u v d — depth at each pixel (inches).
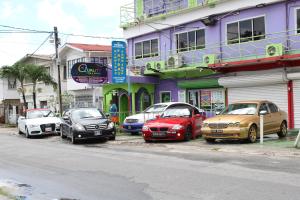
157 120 706.2
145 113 838.5
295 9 805.9
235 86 905.5
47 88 1611.7
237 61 846.5
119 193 309.9
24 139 890.1
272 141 635.5
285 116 707.4
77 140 735.1
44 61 1626.5
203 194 292.5
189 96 1024.9
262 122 600.4
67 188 337.1
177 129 671.1
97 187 334.6
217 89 958.4
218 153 516.1
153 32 1111.6
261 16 860.0
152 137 686.5
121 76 985.5
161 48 1089.4
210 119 636.1
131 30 1178.0
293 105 807.1
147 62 1074.1
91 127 729.0
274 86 838.5
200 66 917.8
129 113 985.5
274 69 828.0
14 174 417.4
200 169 393.7
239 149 542.9
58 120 943.0
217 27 946.1
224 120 612.7
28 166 466.3
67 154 562.6
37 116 983.6
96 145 692.1
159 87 1093.8
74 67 1002.1
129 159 483.8
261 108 649.6
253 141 617.3
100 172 401.7
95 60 1368.1
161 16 1072.2
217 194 290.5
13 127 1460.4
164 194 299.1
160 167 414.3
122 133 895.7
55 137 901.8
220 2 930.1
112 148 629.3
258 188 302.7
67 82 1459.2
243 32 893.8
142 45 1151.0
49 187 344.2
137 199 289.3
